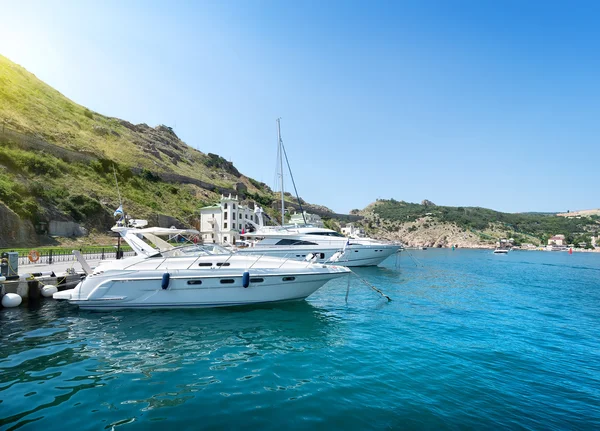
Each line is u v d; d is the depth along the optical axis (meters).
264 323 11.11
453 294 18.95
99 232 42.88
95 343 8.88
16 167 41.53
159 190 64.00
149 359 7.85
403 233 169.38
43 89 76.44
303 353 8.46
